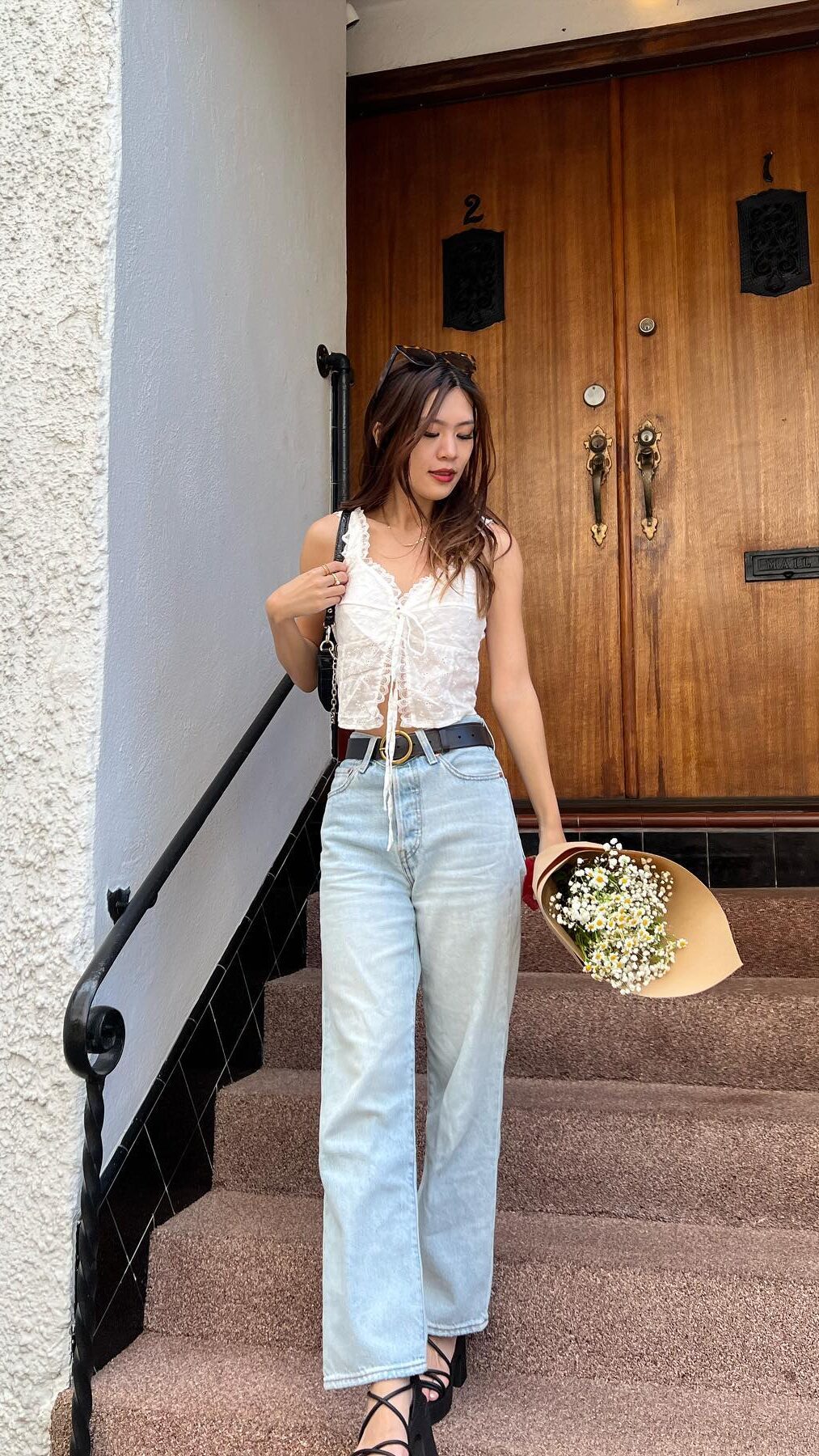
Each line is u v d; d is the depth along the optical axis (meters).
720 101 3.39
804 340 3.27
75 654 1.79
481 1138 1.65
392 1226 1.50
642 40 3.38
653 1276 1.74
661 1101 2.10
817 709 3.18
